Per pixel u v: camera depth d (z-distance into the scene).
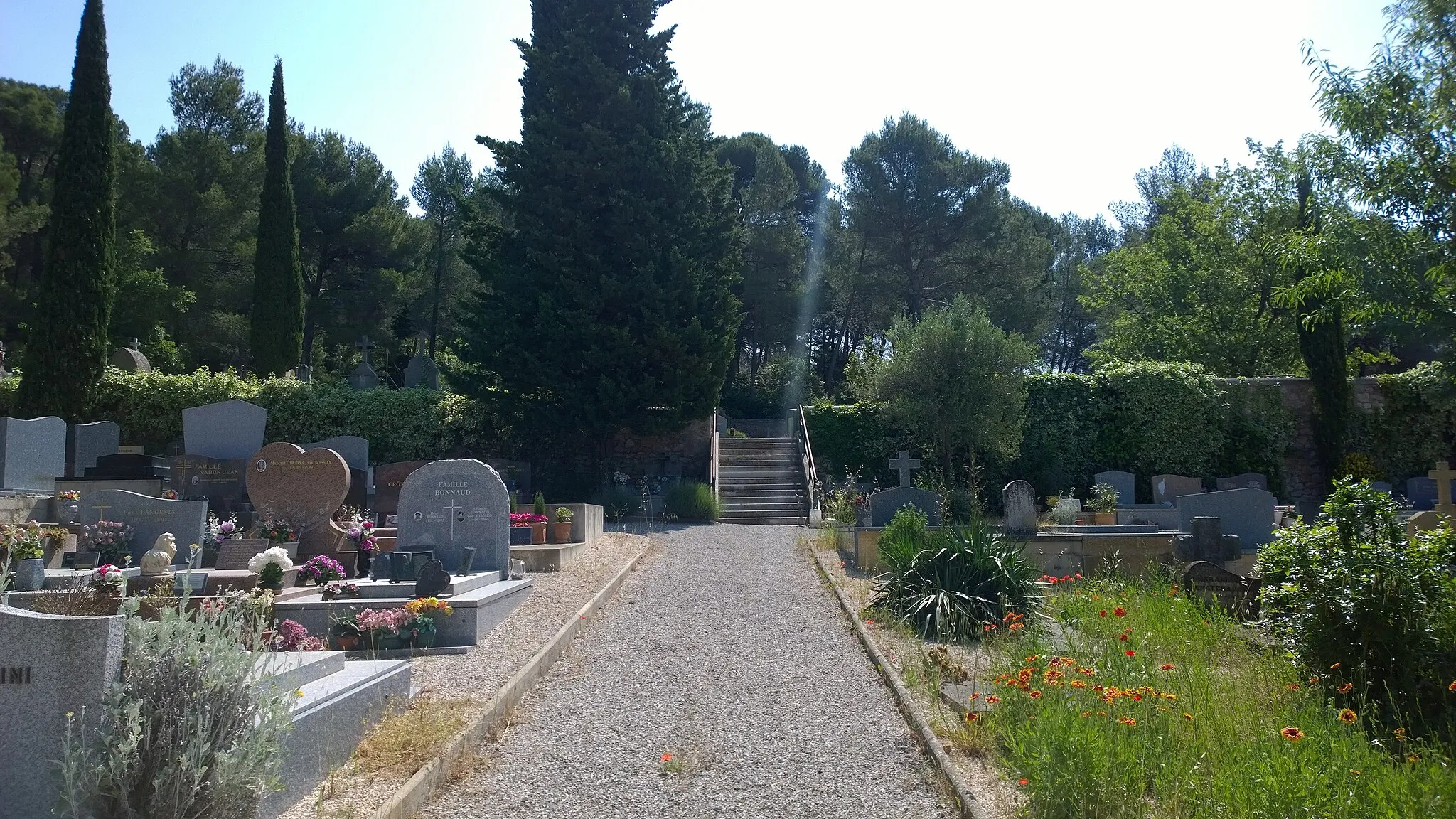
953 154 40.69
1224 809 4.86
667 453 26.14
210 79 41.62
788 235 41.50
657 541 17.94
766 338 45.16
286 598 10.26
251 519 14.29
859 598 11.92
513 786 5.89
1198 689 6.65
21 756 4.54
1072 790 4.99
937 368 24.03
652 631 10.25
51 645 4.58
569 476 24.36
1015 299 40.47
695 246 23.69
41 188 39.94
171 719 4.62
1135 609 9.28
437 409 25.17
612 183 23.33
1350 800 4.60
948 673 7.93
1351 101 9.45
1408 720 6.24
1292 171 10.52
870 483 25.31
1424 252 9.34
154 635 4.86
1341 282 10.04
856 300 43.56
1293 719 6.01
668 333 22.31
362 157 42.38
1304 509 25.27
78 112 24.53
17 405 23.86
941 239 40.47
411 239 42.34
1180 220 39.81
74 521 15.66
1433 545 6.87
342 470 13.68
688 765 6.23
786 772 6.13
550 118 23.25
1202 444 25.83
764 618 10.95
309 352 41.62
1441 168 9.09
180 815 4.52
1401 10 9.46
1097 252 61.78
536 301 23.12
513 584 11.47
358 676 6.64
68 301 24.05
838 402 43.62
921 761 6.30
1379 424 25.91
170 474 18.69
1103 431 26.02
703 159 24.58
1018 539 14.15
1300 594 7.12
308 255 41.12
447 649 9.24
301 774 5.48
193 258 36.97
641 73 23.97
